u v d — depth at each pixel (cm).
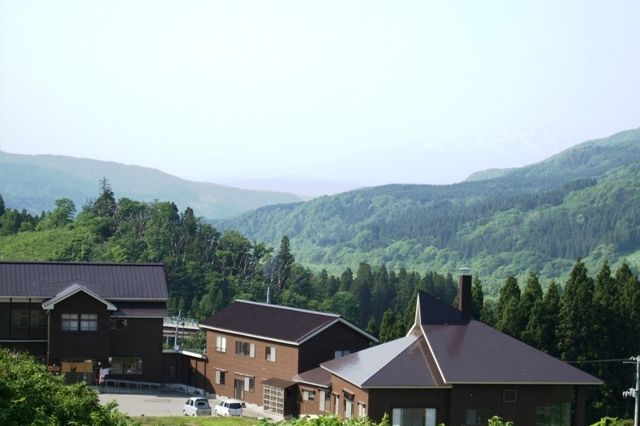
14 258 10712
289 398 5447
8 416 2462
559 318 6388
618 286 6894
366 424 2622
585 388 4316
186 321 9200
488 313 7131
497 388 4181
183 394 6209
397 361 4247
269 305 6347
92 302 6000
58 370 5919
